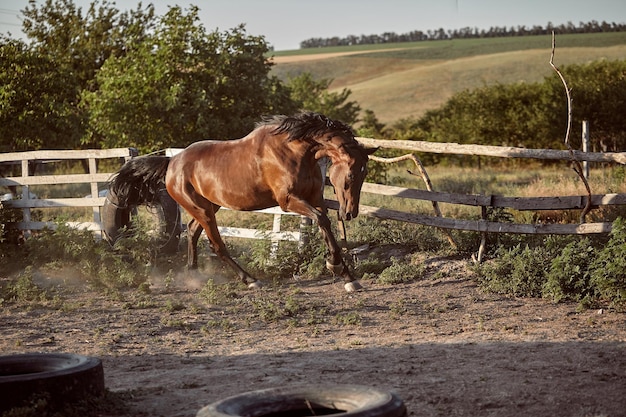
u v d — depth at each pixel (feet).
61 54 112.57
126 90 72.59
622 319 25.46
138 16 116.37
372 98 344.69
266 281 35.96
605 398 16.88
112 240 39.09
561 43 345.31
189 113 73.26
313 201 32.76
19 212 44.19
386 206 46.32
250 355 22.56
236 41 76.07
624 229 28.96
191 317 28.63
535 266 30.63
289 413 14.17
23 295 32.89
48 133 78.59
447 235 36.11
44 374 16.72
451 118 135.44
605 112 110.73
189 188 35.14
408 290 32.01
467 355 21.27
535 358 20.62
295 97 191.72
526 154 33.09
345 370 20.11
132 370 21.27
